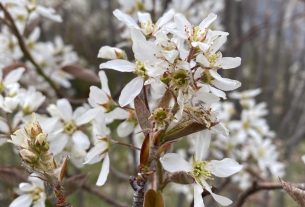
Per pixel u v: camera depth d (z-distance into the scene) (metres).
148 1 0.45
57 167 0.23
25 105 0.33
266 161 0.51
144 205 0.23
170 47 0.23
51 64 0.54
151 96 0.30
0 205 0.52
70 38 0.83
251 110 0.53
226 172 0.25
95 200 0.88
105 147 0.28
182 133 0.23
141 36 0.24
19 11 0.45
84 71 0.44
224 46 0.61
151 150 0.23
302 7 0.75
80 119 0.32
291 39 0.79
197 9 0.61
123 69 0.25
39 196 0.31
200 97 0.23
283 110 0.75
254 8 0.73
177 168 0.24
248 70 0.77
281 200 0.66
